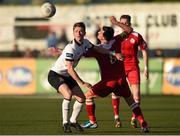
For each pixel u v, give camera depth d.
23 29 81.56
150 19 77.50
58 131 34.78
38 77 65.38
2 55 79.88
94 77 64.62
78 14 79.75
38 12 82.38
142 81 64.62
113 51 35.22
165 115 45.03
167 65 65.00
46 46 75.62
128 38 37.16
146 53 37.47
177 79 64.81
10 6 83.25
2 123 39.19
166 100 59.00
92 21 78.88
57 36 79.06
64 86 33.34
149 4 79.06
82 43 32.97
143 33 74.00
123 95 33.59
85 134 33.19
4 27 80.69
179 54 76.31
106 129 35.75
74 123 34.19
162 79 64.94
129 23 36.59
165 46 76.94
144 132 33.84
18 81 65.56
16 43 79.81
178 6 78.25
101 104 55.09
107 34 34.50
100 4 80.44
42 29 81.19
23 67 65.56
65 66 33.28
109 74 33.34
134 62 37.34
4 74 65.75
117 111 37.00
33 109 49.50
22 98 61.00
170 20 77.75
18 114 45.34
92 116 34.38
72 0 100.00
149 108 50.75
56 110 48.53
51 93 65.06
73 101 56.94
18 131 34.91
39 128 36.38
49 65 65.12
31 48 80.25
